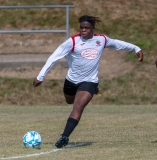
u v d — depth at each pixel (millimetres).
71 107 48062
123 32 66312
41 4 71375
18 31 56875
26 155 22875
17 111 44094
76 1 72500
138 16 69812
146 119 36562
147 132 30750
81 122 35562
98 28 66875
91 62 24875
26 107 48094
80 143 26781
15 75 56656
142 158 22109
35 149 24516
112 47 25812
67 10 56938
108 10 70875
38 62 57906
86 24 24516
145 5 72938
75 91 25562
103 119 36969
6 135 30172
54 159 21797
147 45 62656
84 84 24969
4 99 52344
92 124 34562
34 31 57031
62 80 55281
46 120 37094
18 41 65188
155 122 34969
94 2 72750
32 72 57188
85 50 24734
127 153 23328
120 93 53250
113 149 24484
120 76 56094
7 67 57875
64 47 24719
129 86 54281
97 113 41906
